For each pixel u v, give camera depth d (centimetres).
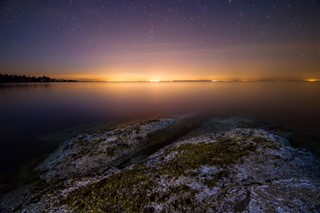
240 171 1672
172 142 3095
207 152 2089
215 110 5909
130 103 8181
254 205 1151
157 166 1891
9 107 7381
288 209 1097
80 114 5828
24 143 3297
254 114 5094
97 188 1559
